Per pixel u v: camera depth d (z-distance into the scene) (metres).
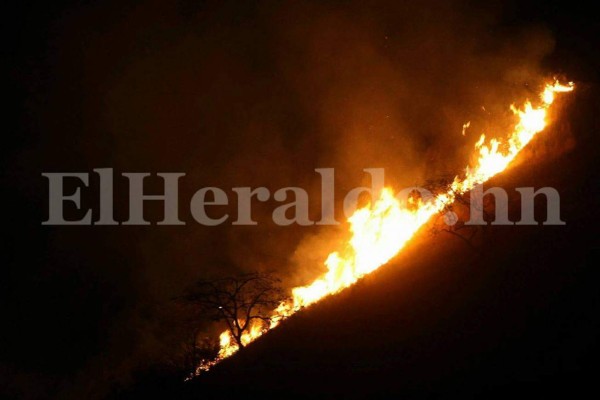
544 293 28.27
